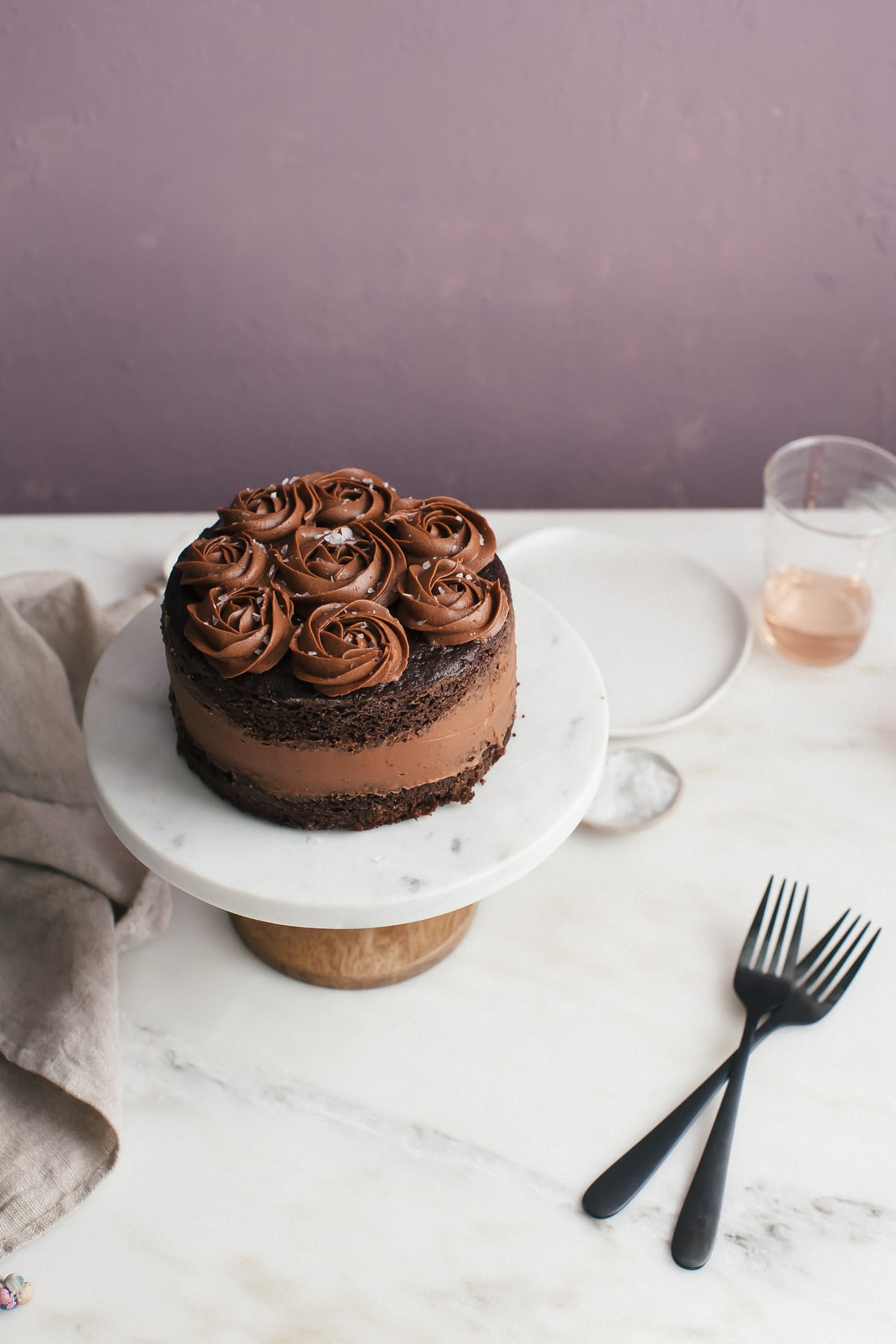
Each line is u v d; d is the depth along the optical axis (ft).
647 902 3.03
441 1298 2.54
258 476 4.48
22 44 3.70
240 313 4.15
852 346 4.27
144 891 2.94
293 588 2.66
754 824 3.17
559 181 3.95
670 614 3.56
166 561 3.57
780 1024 2.82
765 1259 2.57
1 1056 2.76
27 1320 2.51
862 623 3.40
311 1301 2.53
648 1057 2.81
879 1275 2.56
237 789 2.68
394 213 3.99
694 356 4.27
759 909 2.94
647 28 3.73
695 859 3.11
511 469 4.48
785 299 4.17
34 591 3.28
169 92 3.79
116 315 4.14
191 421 4.36
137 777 2.76
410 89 3.80
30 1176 2.62
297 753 2.60
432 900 2.58
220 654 2.56
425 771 2.66
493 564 2.78
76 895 2.91
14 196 3.93
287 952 2.90
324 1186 2.65
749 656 3.47
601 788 3.19
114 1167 2.62
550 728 2.85
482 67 3.77
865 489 3.61
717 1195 2.61
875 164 3.95
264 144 3.87
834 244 4.08
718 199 4.00
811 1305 2.53
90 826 3.09
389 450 4.43
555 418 4.38
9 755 3.13
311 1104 2.75
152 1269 2.56
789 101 3.84
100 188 3.93
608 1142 2.70
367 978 2.88
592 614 3.55
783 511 3.42
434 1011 2.87
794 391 4.35
